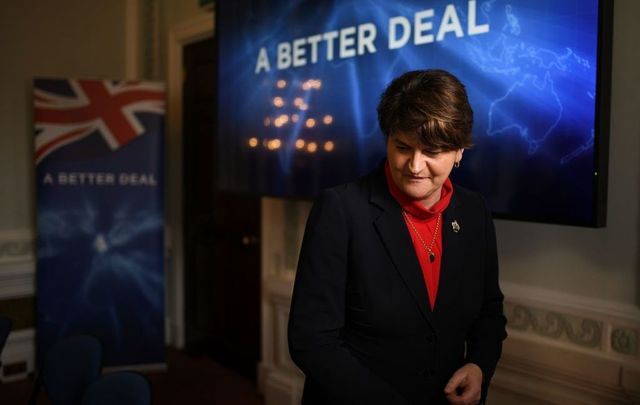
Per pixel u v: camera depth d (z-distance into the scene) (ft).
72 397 6.59
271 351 10.43
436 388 4.00
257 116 8.67
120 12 13.56
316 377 3.60
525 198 5.59
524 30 5.49
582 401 6.06
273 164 8.43
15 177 12.23
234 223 11.80
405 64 6.58
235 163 9.13
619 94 5.56
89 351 6.70
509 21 5.59
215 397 10.83
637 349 5.60
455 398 3.85
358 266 3.82
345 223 3.84
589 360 5.91
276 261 10.20
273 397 10.13
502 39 5.65
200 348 13.01
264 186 8.61
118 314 11.88
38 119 11.32
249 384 11.44
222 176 9.41
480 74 5.86
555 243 6.15
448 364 4.04
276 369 10.28
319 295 3.72
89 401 5.33
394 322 3.81
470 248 4.10
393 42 6.70
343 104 7.34
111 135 11.67
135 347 11.99
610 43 5.06
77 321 11.69
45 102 11.34
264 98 8.53
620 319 5.64
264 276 10.40
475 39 5.88
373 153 7.00
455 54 6.07
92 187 11.63
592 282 5.88
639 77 5.41
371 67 6.97
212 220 12.41
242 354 11.85
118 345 11.91
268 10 8.38
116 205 11.76
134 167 11.82
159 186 11.97
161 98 11.89
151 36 13.57
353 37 7.17
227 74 9.18
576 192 5.24
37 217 11.43
